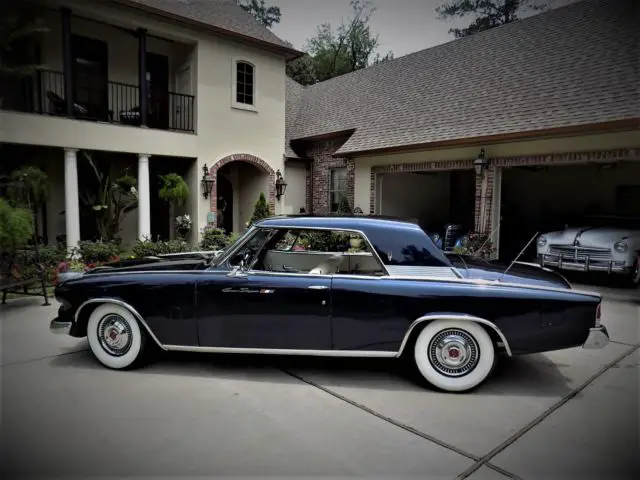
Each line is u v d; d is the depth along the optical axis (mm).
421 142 10359
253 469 2680
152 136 11281
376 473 2652
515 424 3271
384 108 13312
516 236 13289
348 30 30484
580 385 3986
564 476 2629
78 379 4074
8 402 3578
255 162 13375
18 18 10039
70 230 10219
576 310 3682
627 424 3266
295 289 3941
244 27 13211
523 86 10164
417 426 3238
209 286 4078
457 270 4008
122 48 12352
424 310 3773
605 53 9516
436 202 14133
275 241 4859
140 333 4277
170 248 10570
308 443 2994
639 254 8500
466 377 3809
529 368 4398
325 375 4215
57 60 11281
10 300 7258
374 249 4020
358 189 12750
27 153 10938
